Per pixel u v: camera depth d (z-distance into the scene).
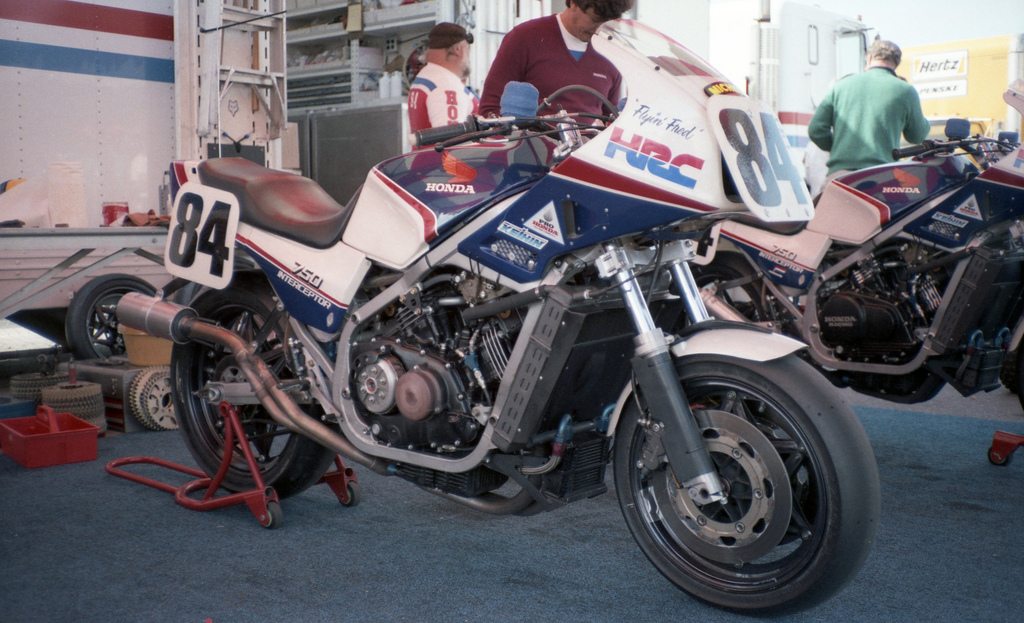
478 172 2.33
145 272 5.11
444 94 4.19
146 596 2.29
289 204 2.78
